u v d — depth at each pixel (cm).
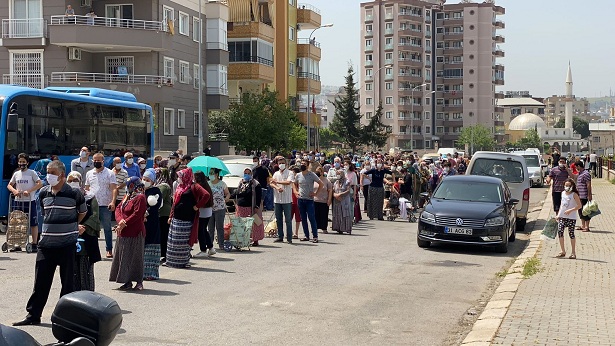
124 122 2916
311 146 7419
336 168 2625
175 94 4956
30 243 1703
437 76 15462
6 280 1334
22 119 2286
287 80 7006
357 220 2644
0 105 2233
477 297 1285
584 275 1434
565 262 1612
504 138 16525
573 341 892
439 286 1382
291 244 1978
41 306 992
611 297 1197
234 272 1480
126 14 4656
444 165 3262
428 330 1022
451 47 15388
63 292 1002
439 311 1154
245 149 5647
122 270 1249
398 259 1731
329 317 1082
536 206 3547
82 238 1077
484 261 1742
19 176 1738
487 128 14850
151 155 3130
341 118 9819
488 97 15312
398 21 14738
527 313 1066
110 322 418
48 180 989
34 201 1736
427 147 15200
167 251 1527
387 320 1077
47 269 990
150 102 4528
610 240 2031
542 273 1456
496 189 2023
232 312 1096
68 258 998
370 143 9869
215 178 1780
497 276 1524
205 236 1691
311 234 2242
